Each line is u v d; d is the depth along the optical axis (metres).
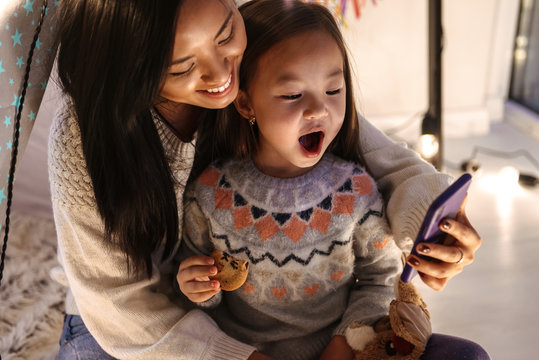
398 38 2.09
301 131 0.79
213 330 0.88
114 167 0.79
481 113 2.28
